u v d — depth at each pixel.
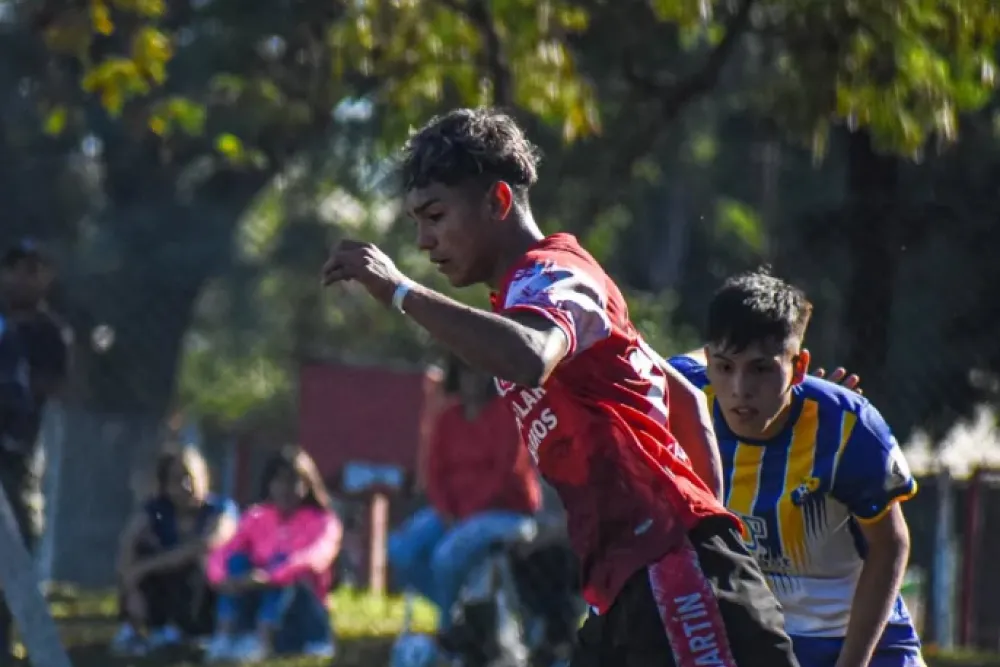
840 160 47.97
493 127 11.40
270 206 92.56
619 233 68.06
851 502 13.52
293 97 36.84
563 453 11.56
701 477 12.48
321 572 30.83
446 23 26.72
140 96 41.88
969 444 34.91
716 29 35.06
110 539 42.44
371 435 41.19
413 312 10.39
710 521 11.55
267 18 42.69
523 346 10.24
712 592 11.38
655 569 11.38
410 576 27.36
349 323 103.88
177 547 30.62
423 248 11.48
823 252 34.81
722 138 61.22
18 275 25.23
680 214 67.12
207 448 57.31
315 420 41.44
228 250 62.97
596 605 11.70
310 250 91.25
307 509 31.16
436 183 11.30
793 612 14.09
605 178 34.22
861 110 26.00
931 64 25.84
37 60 50.50
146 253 59.50
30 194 57.28
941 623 31.75
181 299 29.25
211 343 123.69
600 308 10.99
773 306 12.91
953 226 30.81
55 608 36.56
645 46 33.88
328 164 55.41
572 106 26.92
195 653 30.33
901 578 13.66
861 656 13.61
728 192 66.06
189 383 121.69
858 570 14.13
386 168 50.31
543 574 26.06
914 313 30.98
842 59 25.80
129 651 30.36
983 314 30.94
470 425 26.14
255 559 30.56
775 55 33.06
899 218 27.53
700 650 11.31
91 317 39.62
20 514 24.92
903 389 28.50
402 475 41.00
